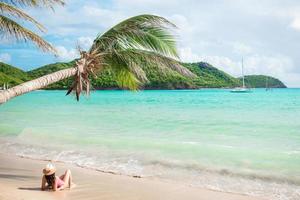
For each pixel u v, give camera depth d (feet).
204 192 28.04
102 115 94.89
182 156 41.50
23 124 76.07
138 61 29.43
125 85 34.04
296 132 61.82
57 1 26.04
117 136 57.77
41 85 24.77
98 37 29.12
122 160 40.09
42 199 24.48
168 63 28.73
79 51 26.84
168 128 68.39
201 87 432.66
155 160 39.65
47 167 26.71
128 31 29.37
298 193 27.84
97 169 35.91
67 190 27.48
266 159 39.47
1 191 25.95
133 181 31.14
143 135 59.26
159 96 216.54
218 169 35.53
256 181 31.35
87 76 26.81
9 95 23.16
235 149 44.70
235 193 27.78
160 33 29.35
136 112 103.19
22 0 25.98
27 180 30.66
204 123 75.36
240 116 89.56
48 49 25.45
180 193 27.61
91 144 50.49
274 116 88.53
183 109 114.32
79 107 126.93
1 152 46.29
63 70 25.85
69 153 44.70
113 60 29.78
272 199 26.37
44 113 103.60
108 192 27.30
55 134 59.77
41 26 25.30
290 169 35.12
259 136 57.88
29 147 49.42
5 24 24.27
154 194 27.17
